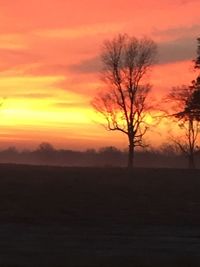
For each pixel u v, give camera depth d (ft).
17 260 53.16
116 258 54.90
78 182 121.70
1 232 80.53
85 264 50.96
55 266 50.01
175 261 53.42
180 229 87.56
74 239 73.67
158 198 113.19
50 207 103.65
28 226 88.12
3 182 118.52
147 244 70.08
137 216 99.50
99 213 101.09
